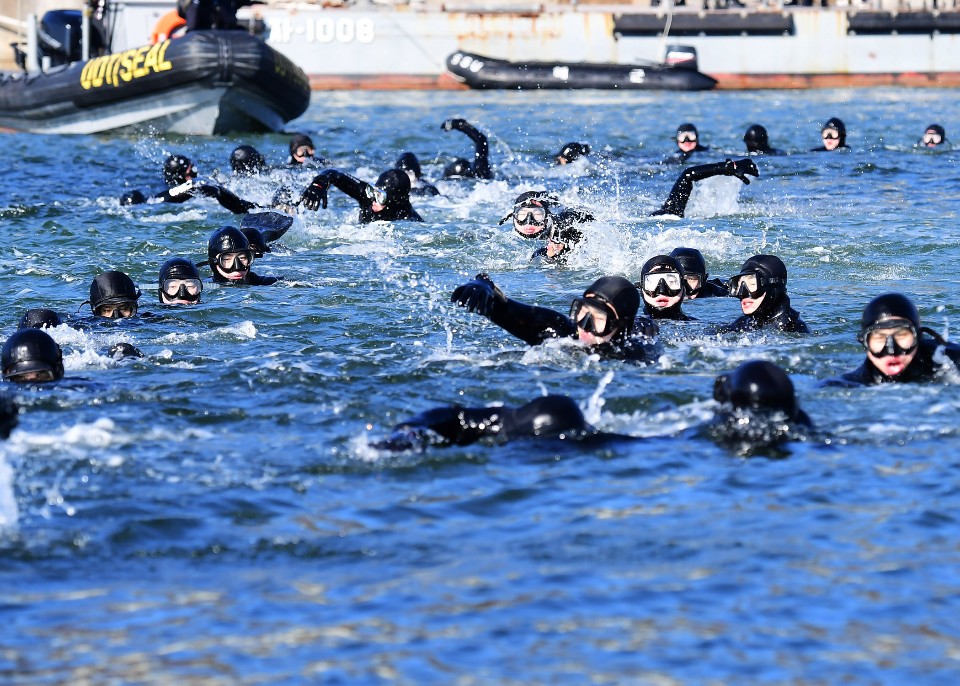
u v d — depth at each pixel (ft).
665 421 76.79
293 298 117.60
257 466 68.85
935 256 136.87
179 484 66.03
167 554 57.41
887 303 81.92
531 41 371.15
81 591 53.57
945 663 46.70
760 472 67.15
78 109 286.05
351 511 62.49
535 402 73.31
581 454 69.97
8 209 171.83
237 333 102.68
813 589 52.85
